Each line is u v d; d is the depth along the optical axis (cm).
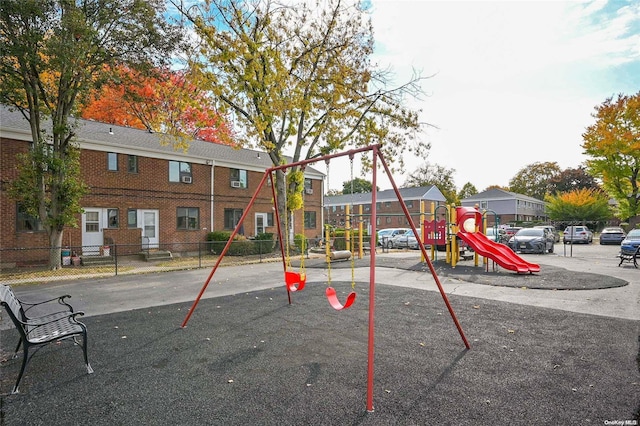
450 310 459
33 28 1166
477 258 1312
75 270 1333
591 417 288
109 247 1647
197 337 511
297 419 289
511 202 5372
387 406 308
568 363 400
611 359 410
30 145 1502
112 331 544
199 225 2111
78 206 1377
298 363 408
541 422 281
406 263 1448
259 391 339
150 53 1380
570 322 565
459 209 1334
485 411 298
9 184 1388
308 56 1722
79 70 1277
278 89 1525
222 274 1204
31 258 1467
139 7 1264
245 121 1708
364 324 565
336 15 1742
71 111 1420
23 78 1252
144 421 291
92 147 1684
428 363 403
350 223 1700
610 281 946
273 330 539
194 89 1544
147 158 1895
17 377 381
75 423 290
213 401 322
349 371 383
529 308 661
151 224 1909
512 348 449
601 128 3219
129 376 380
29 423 291
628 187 3425
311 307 689
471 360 411
